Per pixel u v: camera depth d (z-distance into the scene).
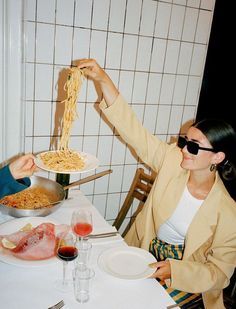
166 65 2.30
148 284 1.22
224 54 2.24
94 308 1.08
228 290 2.38
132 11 2.07
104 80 1.69
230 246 1.46
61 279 1.20
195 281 1.36
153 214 1.72
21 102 1.99
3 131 2.02
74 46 2.00
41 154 1.75
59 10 1.90
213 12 2.30
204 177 1.55
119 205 2.52
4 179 1.38
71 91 1.67
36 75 1.96
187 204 1.59
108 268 1.27
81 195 2.00
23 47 1.90
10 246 1.29
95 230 1.59
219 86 2.31
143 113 2.35
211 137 1.44
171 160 1.70
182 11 2.22
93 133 2.23
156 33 2.19
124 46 2.13
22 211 1.52
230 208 1.50
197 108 2.53
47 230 1.37
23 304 1.07
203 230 1.51
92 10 1.97
